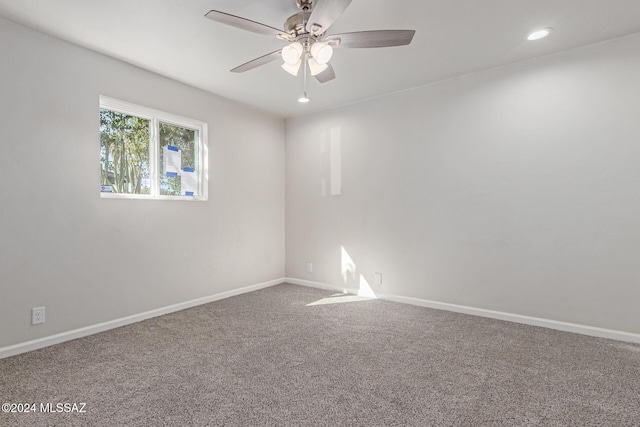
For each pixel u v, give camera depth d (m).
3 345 2.24
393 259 3.69
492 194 3.08
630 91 2.50
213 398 1.77
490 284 3.11
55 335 2.48
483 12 2.16
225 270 3.83
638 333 2.49
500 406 1.70
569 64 2.71
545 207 2.84
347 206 4.04
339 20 2.23
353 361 2.21
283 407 1.69
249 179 4.14
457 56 2.81
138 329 2.80
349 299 3.76
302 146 4.46
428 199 3.45
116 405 1.70
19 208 2.31
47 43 2.44
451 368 2.10
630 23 2.32
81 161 2.63
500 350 2.37
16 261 2.30
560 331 2.75
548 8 2.13
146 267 3.07
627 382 1.92
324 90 3.58
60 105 2.51
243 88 3.51
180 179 3.46
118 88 2.85
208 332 2.74
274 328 2.83
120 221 2.88
